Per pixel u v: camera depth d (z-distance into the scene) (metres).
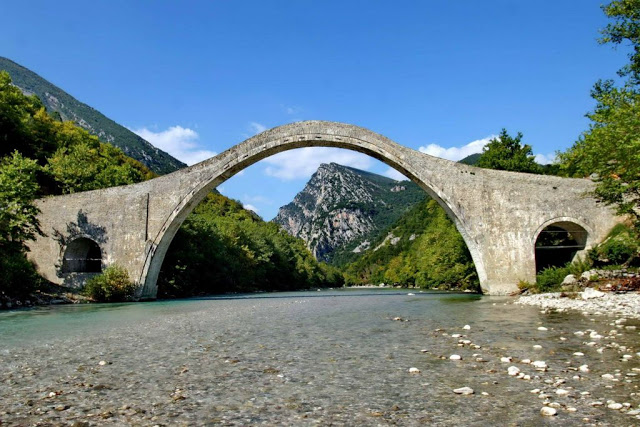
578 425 5.23
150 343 12.02
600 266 27.42
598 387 6.73
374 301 30.19
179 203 34.56
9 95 55.66
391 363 8.84
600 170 24.12
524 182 32.06
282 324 16.16
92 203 35.69
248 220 92.25
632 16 28.88
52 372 8.54
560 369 7.88
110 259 34.75
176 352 10.48
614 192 24.42
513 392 6.62
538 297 24.11
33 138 55.69
